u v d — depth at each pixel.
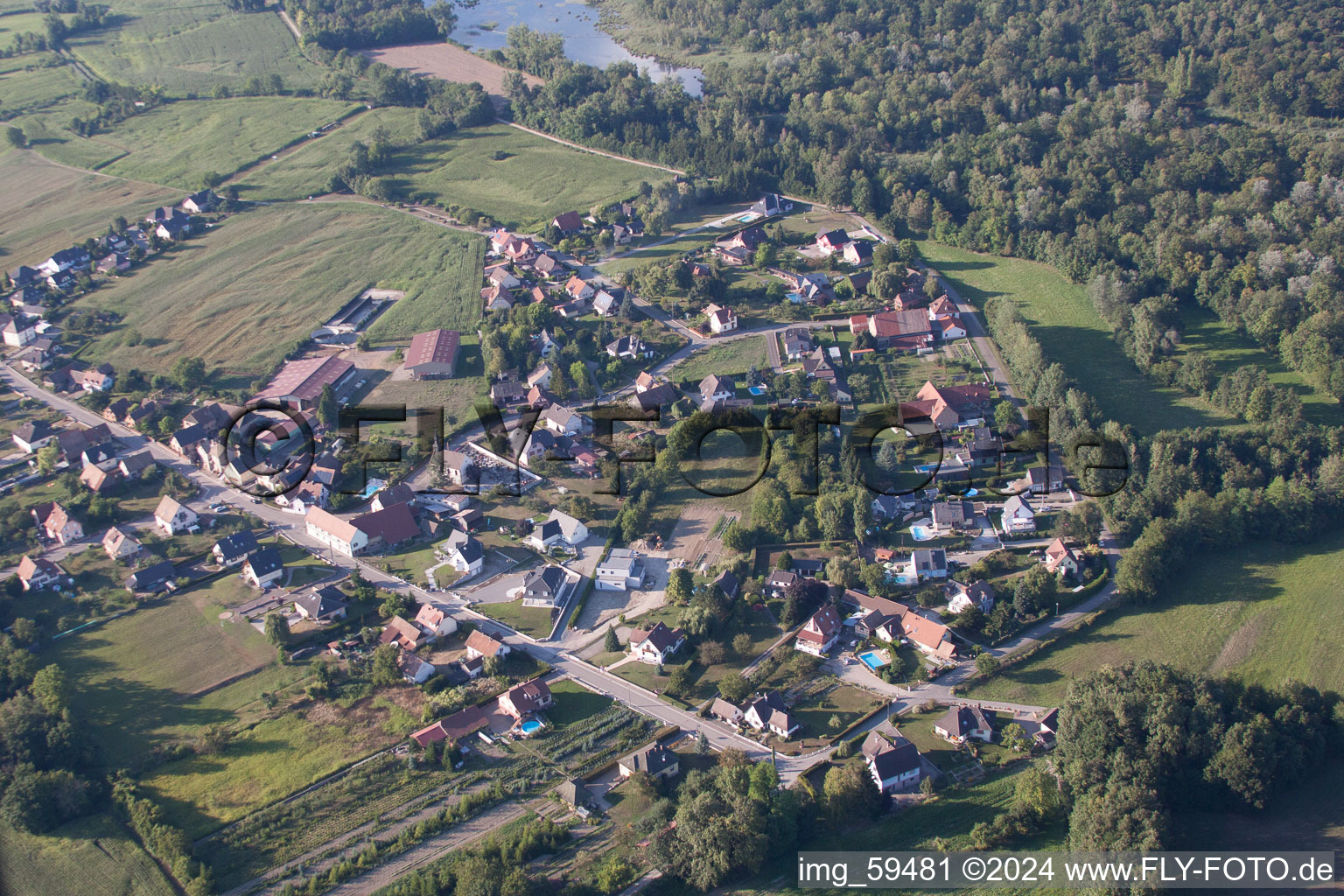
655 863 136.25
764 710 162.88
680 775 153.50
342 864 138.38
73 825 147.38
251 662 176.75
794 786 150.25
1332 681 169.12
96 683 173.50
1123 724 150.00
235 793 152.38
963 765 155.62
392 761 156.75
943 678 173.25
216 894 136.00
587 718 164.88
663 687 171.75
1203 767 146.62
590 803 146.88
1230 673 164.50
